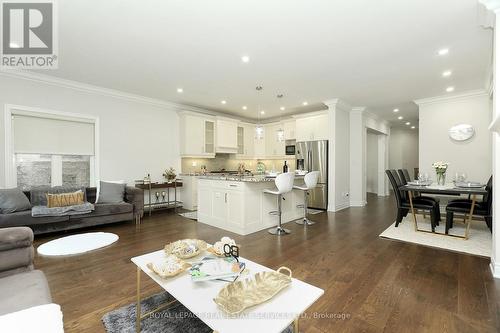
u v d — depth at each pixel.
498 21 2.16
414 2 2.15
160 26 2.52
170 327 1.59
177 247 1.83
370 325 1.62
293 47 2.98
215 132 6.35
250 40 2.81
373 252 2.93
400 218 4.10
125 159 5.03
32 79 3.90
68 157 4.41
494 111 2.22
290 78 4.04
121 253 2.91
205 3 2.16
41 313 0.98
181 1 2.13
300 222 4.42
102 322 1.65
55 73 3.87
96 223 3.88
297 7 2.22
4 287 1.36
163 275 1.41
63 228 3.59
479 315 1.71
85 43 2.89
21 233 1.66
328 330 1.57
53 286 2.13
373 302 1.88
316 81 4.19
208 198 4.36
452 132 4.94
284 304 1.17
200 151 6.02
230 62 3.42
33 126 3.97
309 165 5.93
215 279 1.40
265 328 1.01
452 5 2.19
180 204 5.93
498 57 2.17
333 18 2.39
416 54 3.17
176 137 5.90
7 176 3.72
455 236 3.48
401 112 6.67
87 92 4.50
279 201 3.83
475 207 3.40
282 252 2.95
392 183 4.08
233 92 4.87
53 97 4.13
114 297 1.95
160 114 5.60
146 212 5.32
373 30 2.60
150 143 5.43
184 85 4.43
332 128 5.49
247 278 1.40
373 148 8.66
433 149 5.18
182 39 2.79
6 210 3.31
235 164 7.42
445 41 2.84
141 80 4.18
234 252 1.69
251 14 2.32
